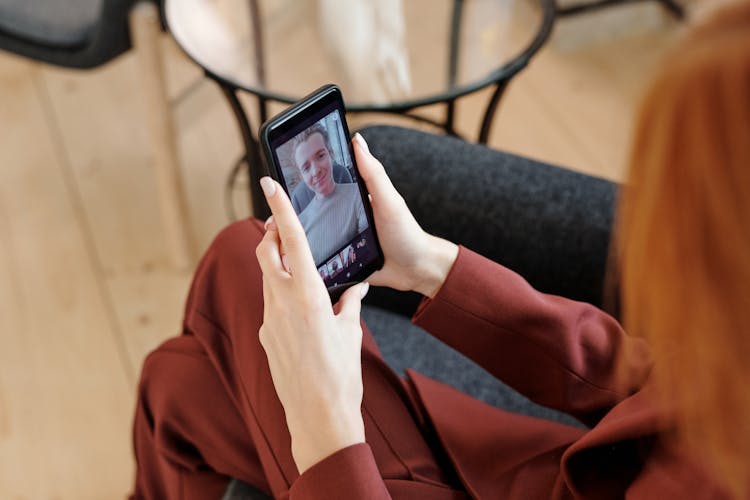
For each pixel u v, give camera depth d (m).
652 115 0.43
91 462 1.41
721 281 0.42
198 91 1.99
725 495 0.57
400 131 1.07
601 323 0.81
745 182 0.39
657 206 0.44
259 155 1.38
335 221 0.74
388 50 1.37
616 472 0.72
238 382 0.83
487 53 1.34
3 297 1.62
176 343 0.90
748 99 0.38
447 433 0.83
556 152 1.90
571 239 1.00
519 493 0.78
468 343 0.81
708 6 0.42
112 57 1.47
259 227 0.88
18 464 1.40
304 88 1.30
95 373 1.52
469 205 1.02
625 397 0.79
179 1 1.40
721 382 0.46
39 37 1.45
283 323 0.65
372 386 0.80
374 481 0.64
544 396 0.82
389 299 1.11
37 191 1.81
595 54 2.12
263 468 0.87
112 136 1.92
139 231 1.74
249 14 1.42
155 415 0.90
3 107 1.98
